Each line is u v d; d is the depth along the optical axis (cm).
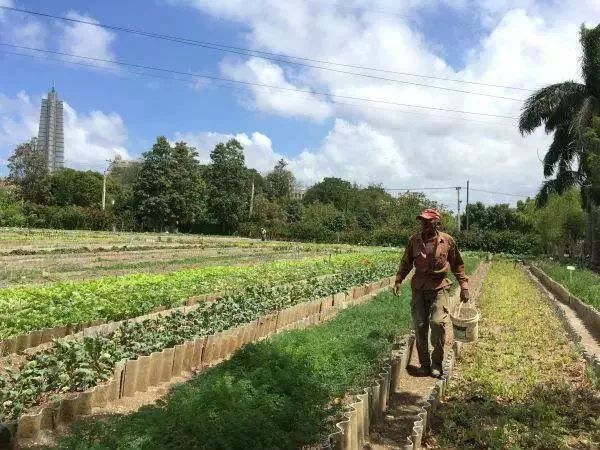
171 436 548
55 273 2252
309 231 6762
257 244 5184
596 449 600
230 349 1009
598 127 3288
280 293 1497
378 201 8525
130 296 1334
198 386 697
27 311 1113
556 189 3878
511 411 711
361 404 628
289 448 580
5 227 5847
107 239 4619
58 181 8169
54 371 733
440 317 912
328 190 10838
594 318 1431
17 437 595
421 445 632
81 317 1135
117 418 603
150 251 3788
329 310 1471
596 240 3772
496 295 2086
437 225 927
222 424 564
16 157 7931
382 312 1347
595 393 807
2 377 705
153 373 822
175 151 7394
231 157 7931
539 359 1032
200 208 7612
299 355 841
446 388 823
